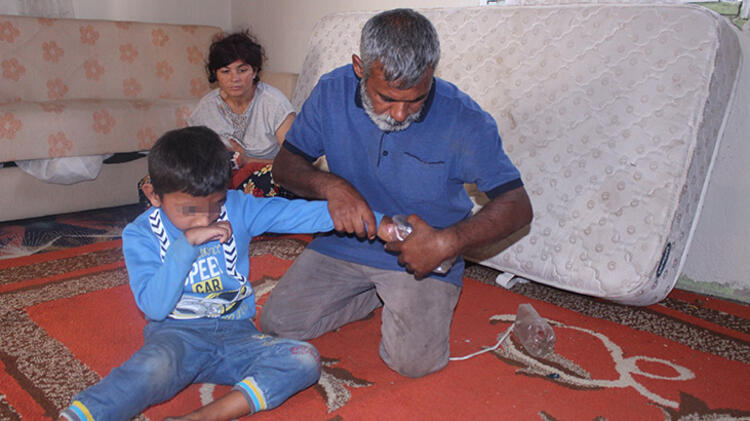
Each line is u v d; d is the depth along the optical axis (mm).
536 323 1856
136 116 3139
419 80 1279
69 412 1114
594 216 2043
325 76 1680
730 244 2348
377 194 1656
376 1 3402
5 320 1845
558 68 2227
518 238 2215
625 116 2043
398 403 1450
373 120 1444
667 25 2021
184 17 4621
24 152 2754
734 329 2049
